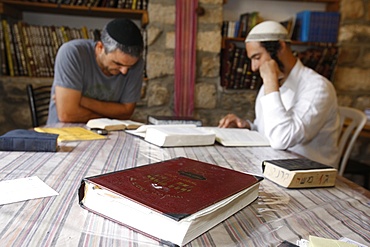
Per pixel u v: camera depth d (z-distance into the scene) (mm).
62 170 727
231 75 2463
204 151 999
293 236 481
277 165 736
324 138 1493
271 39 1410
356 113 1915
